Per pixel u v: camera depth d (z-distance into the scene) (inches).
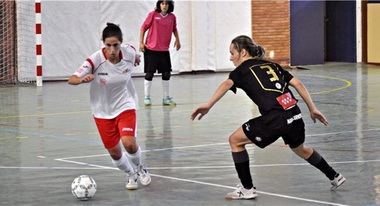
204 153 530.9
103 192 411.2
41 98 900.0
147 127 660.1
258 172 458.6
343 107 780.0
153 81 1091.9
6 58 1067.3
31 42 1075.9
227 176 448.5
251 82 381.4
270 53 1257.4
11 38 1066.7
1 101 872.9
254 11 1235.2
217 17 1208.2
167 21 808.9
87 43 1114.7
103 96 404.8
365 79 1071.0
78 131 645.9
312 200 384.2
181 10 1175.0
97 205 381.4
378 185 418.9
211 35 1205.1
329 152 527.8
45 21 1085.1
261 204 377.1
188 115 735.7
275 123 374.9
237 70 384.2
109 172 467.2
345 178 438.0
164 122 690.2
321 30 1314.0
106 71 400.8
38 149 557.6
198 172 462.0
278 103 377.4
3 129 660.1
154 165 487.2
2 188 424.8
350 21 1347.2
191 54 1194.0
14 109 798.5
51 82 1088.8
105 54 401.1
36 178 451.8
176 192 407.5
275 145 555.8
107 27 397.4
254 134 377.7
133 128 406.3
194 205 377.1
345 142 569.6
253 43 391.9
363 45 1341.0
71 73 1110.4
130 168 416.5
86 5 1108.5
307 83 1024.9
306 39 1298.0
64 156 526.6
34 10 1071.6
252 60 389.1
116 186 426.0
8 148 563.5
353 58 1350.9
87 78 386.0
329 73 1167.6
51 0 1087.0
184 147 557.3
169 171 466.9
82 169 477.7
